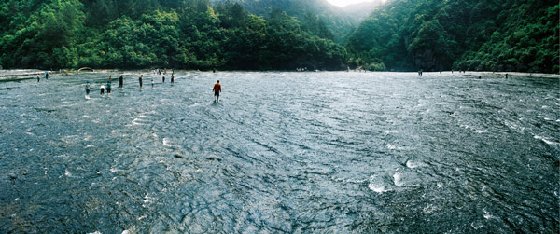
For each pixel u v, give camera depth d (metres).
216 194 14.02
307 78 86.12
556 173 16.47
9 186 14.38
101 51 109.25
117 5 134.62
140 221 11.64
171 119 29.72
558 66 87.12
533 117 30.39
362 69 148.00
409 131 25.67
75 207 12.60
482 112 33.38
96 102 38.25
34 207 12.55
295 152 20.28
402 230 11.20
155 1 145.25
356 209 12.75
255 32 132.62
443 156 19.34
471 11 143.38
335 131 25.86
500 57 106.31
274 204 13.17
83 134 23.67
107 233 10.80
